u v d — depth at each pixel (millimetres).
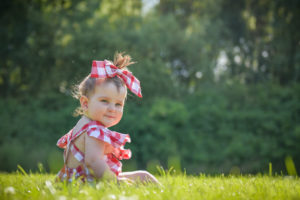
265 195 1719
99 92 2121
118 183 2031
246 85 13898
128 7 13523
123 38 12961
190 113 11984
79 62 12078
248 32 14914
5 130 11266
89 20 12664
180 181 2426
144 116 11398
